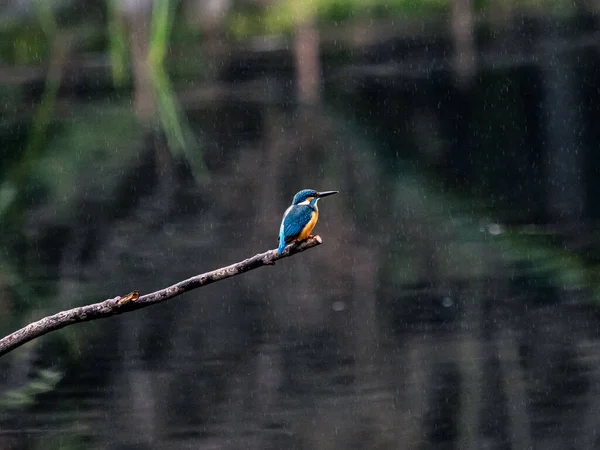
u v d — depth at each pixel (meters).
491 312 11.74
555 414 8.76
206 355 10.57
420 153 22.77
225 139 24.36
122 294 13.02
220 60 34.03
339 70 33.09
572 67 28.58
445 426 8.60
